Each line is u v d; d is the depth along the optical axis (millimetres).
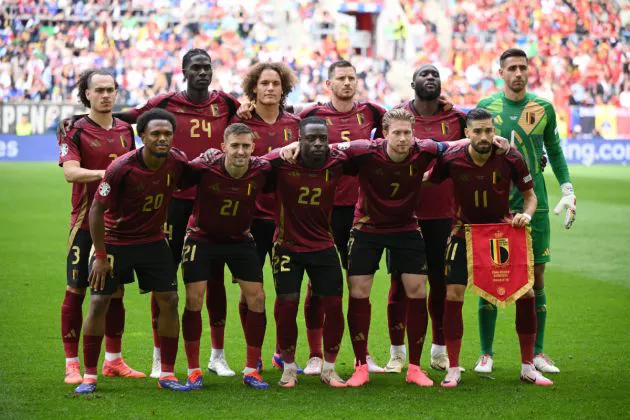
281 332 8430
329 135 9773
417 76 9430
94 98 8828
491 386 8383
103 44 40156
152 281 8234
